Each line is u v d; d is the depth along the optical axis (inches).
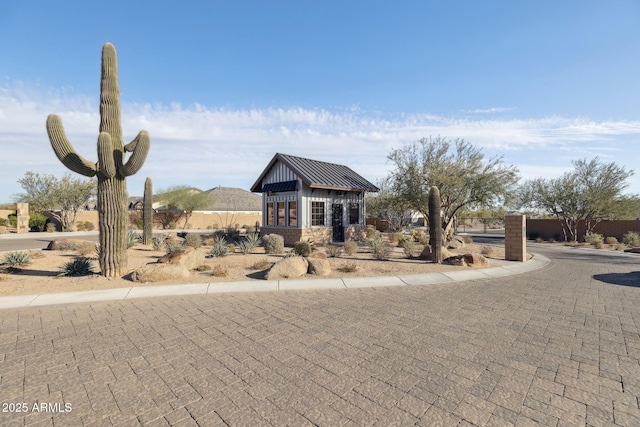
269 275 416.5
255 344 211.6
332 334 228.5
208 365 181.9
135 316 274.5
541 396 149.3
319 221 842.2
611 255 725.3
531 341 214.4
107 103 414.6
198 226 1815.9
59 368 179.3
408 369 175.8
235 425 129.3
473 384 159.9
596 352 197.2
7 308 303.1
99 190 418.9
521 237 596.4
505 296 338.6
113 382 163.6
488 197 872.3
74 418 134.7
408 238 885.8
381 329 238.1
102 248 420.2
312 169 869.8
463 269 487.2
